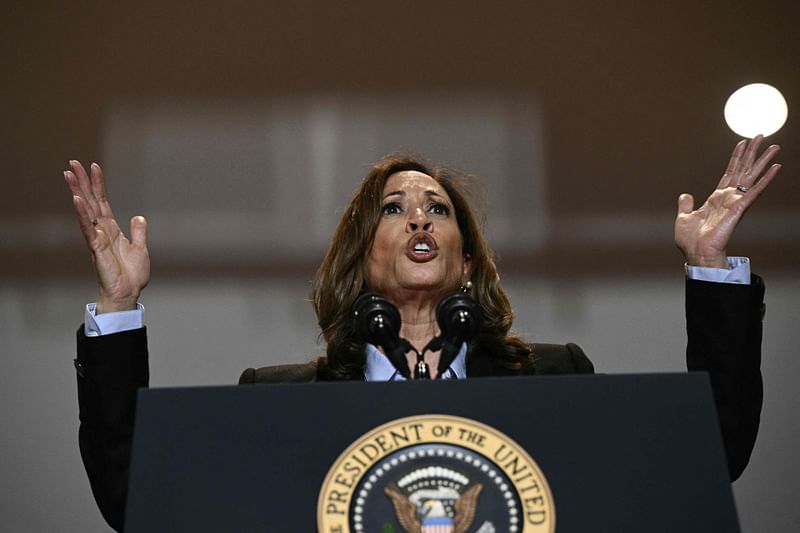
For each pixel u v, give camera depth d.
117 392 7.86
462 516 5.39
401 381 5.74
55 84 18.59
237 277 17.89
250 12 18.91
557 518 5.42
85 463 8.21
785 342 17.91
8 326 17.91
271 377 9.73
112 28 18.81
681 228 8.61
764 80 18.75
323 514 5.39
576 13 18.94
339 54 18.72
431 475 5.47
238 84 18.62
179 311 17.75
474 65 18.70
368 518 5.39
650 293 17.94
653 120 18.59
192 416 5.67
